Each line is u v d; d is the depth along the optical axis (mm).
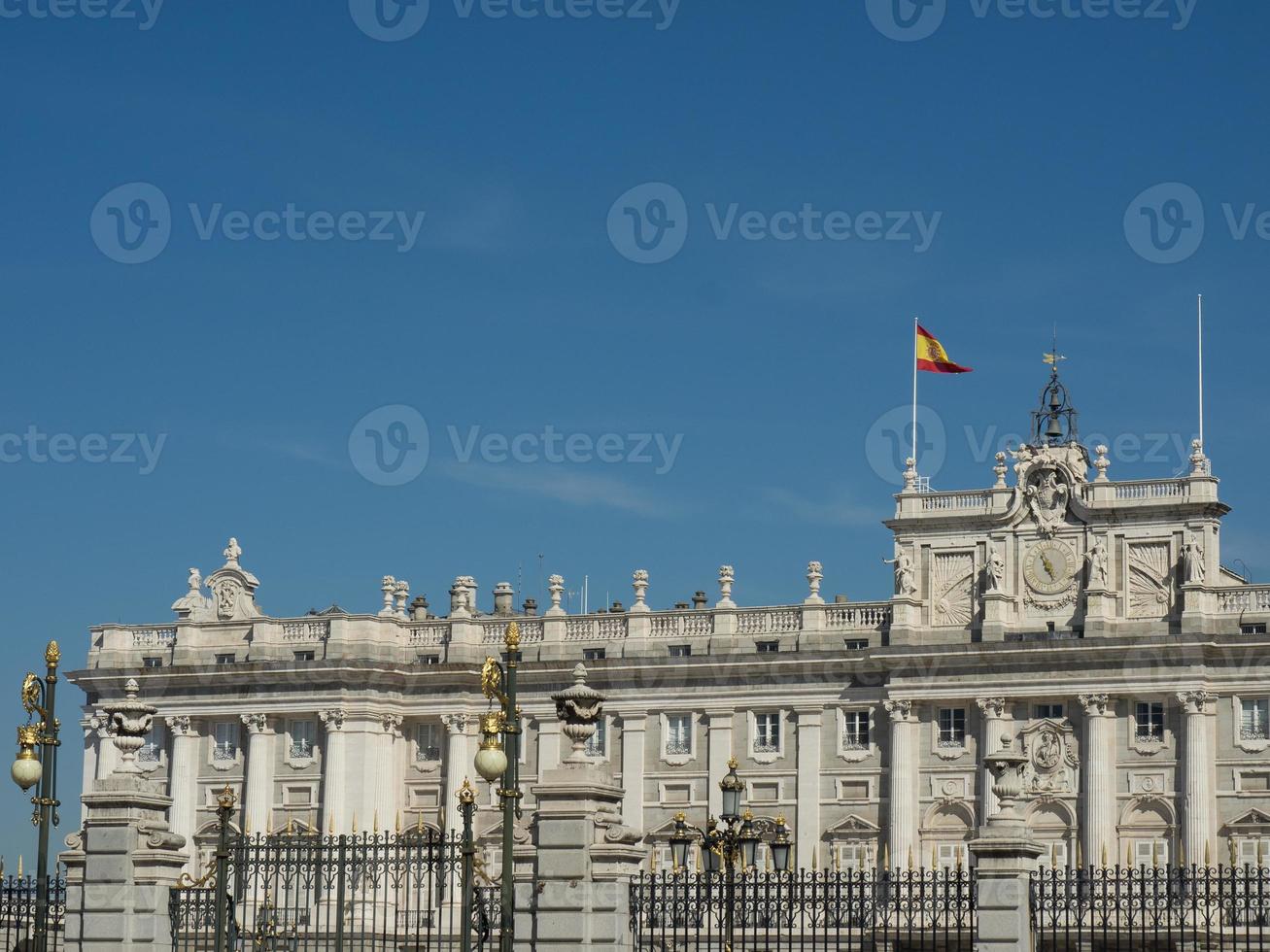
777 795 128375
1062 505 124438
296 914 63625
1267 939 76750
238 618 139250
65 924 66188
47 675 66750
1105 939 58969
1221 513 122375
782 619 130000
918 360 128125
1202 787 118812
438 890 62500
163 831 66562
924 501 127750
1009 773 59219
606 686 132375
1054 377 128500
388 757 135750
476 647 135875
